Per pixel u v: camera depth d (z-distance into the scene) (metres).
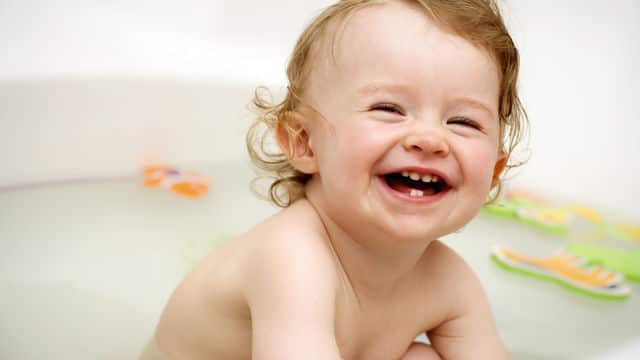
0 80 1.26
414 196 0.66
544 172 1.49
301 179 0.81
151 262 1.17
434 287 0.82
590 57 1.63
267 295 0.68
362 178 0.67
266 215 1.33
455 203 0.67
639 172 1.44
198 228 1.27
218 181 1.39
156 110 1.37
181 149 1.39
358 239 0.73
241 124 1.41
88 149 1.32
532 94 1.61
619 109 1.55
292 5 1.62
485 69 0.69
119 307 1.07
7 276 1.11
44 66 1.32
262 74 1.46
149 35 1.49
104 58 1.38
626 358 0.77
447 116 0.67
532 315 1.09
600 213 1.41
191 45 1.50
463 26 0.69
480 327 0.85
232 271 0.76
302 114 0.75
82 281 1.12
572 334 1.04
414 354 0.84
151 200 1.32
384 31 0.68
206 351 0.81
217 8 1.55
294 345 0.64
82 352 0.97
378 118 0.66
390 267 0.76
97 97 1.33
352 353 0.78
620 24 1.63
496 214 1.39
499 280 1.19
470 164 0.66
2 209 1.25
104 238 1.22
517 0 1.69
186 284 0.83
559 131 1.55
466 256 1.25
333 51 0.71
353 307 0.75
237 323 0.77
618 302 1.14
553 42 1.66
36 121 1.28
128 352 0.97
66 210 1.27
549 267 1.21
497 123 0.71
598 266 1.22
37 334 0.99
